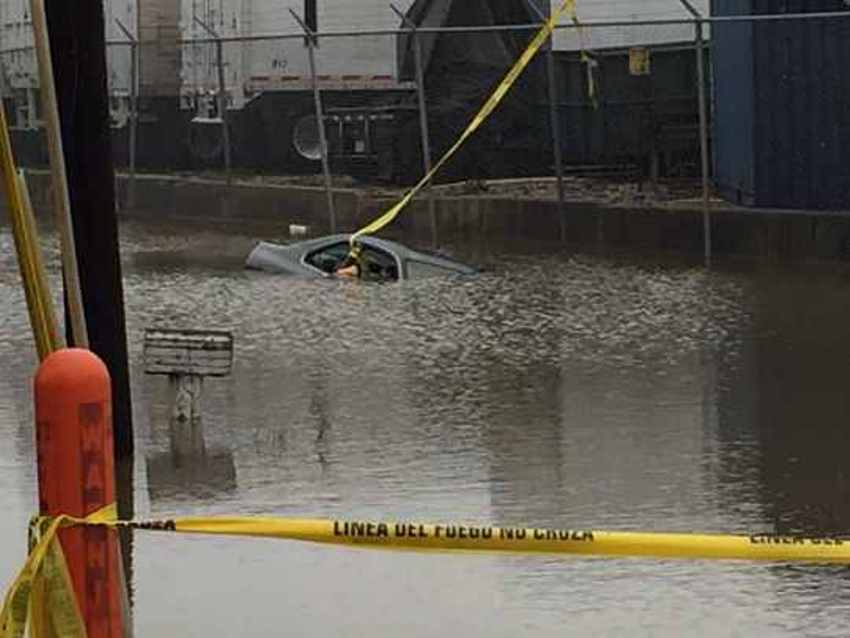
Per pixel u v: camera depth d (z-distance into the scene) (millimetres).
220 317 18422
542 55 30109
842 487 10594
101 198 11094
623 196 27547
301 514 9961
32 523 5293
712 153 27688
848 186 23375
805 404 13195
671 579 8594
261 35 34406
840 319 17547
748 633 7750
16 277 22312
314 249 22516
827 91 23438
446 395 13812
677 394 13703
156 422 12742
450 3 30828
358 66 33250
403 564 8945
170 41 32906
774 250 23203
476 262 23641
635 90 28891
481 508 10094
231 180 32625
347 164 32531
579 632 7805
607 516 9906
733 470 11062
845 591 8359
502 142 30422
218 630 7902
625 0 28875
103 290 11180
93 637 5316
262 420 12820
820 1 23719
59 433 5223
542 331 17188
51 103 5469
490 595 8383
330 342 16609
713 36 26453
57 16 10883
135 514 9969
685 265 22938
